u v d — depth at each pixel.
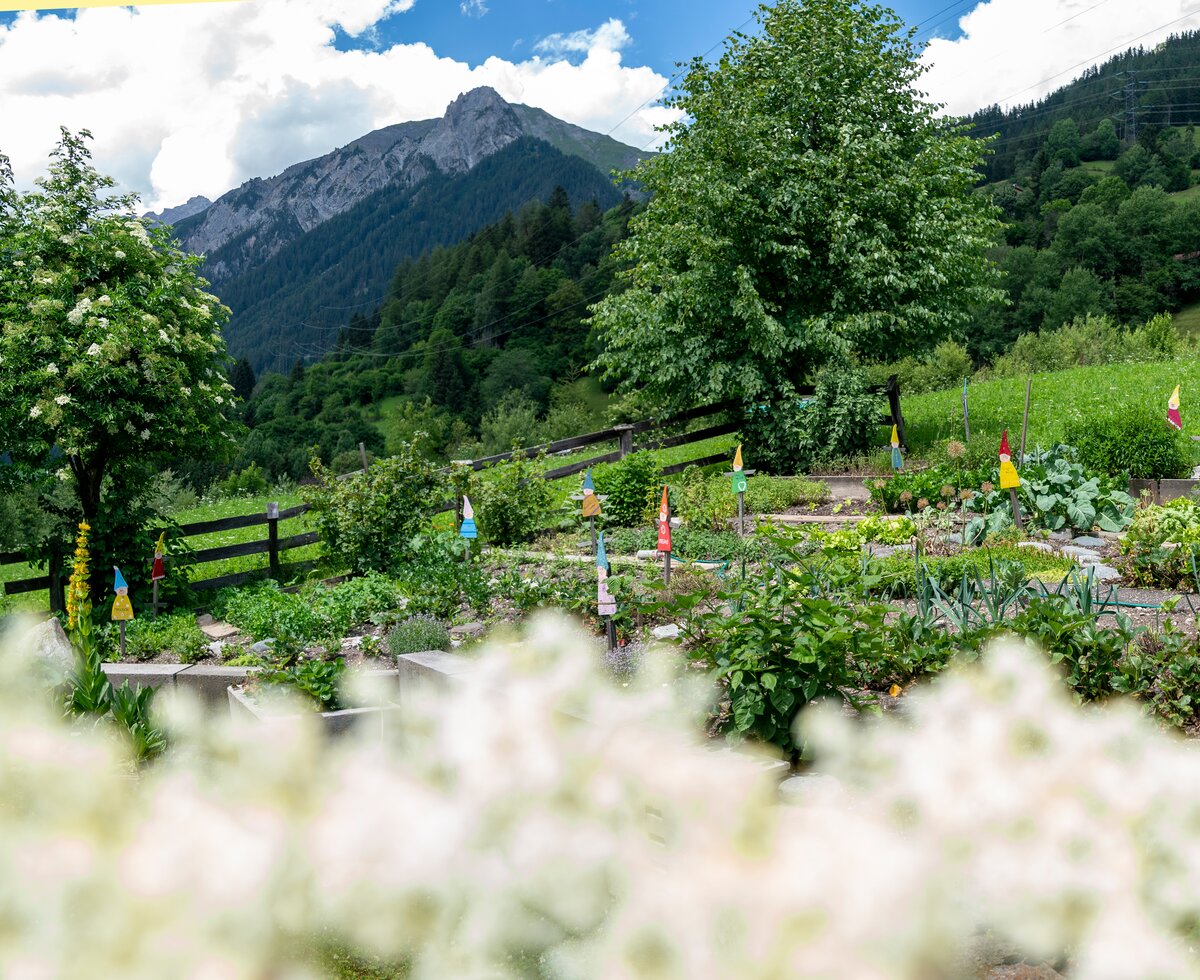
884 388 17.03
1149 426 11.34
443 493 11.89
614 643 5.88
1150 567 7.65
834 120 17.80
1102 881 1.31
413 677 5.83
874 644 4.27
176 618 9.36
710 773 1.32
